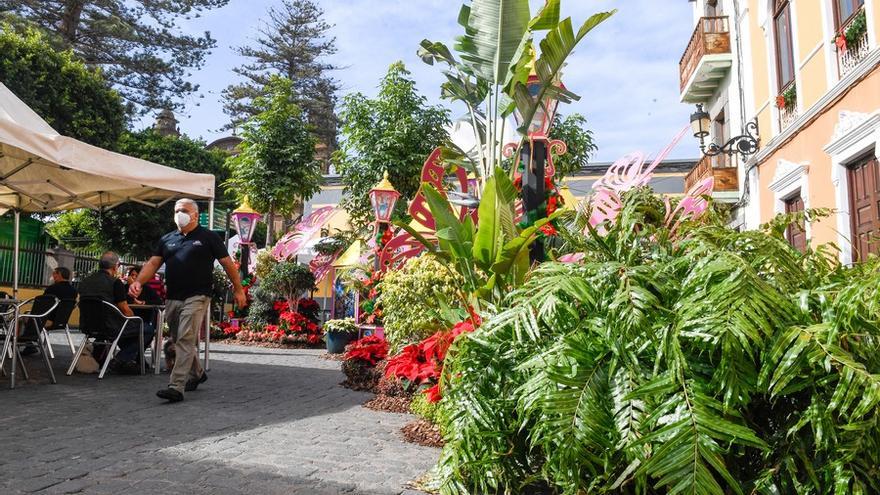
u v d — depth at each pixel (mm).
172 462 3660
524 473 2873
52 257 18594
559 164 16828
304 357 11422
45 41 24062
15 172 8031
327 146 45688
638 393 2240
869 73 9258
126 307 7574
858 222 9984
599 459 2285
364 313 12094
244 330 14648
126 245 27953
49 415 4996
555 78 7145
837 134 10227
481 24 7051
